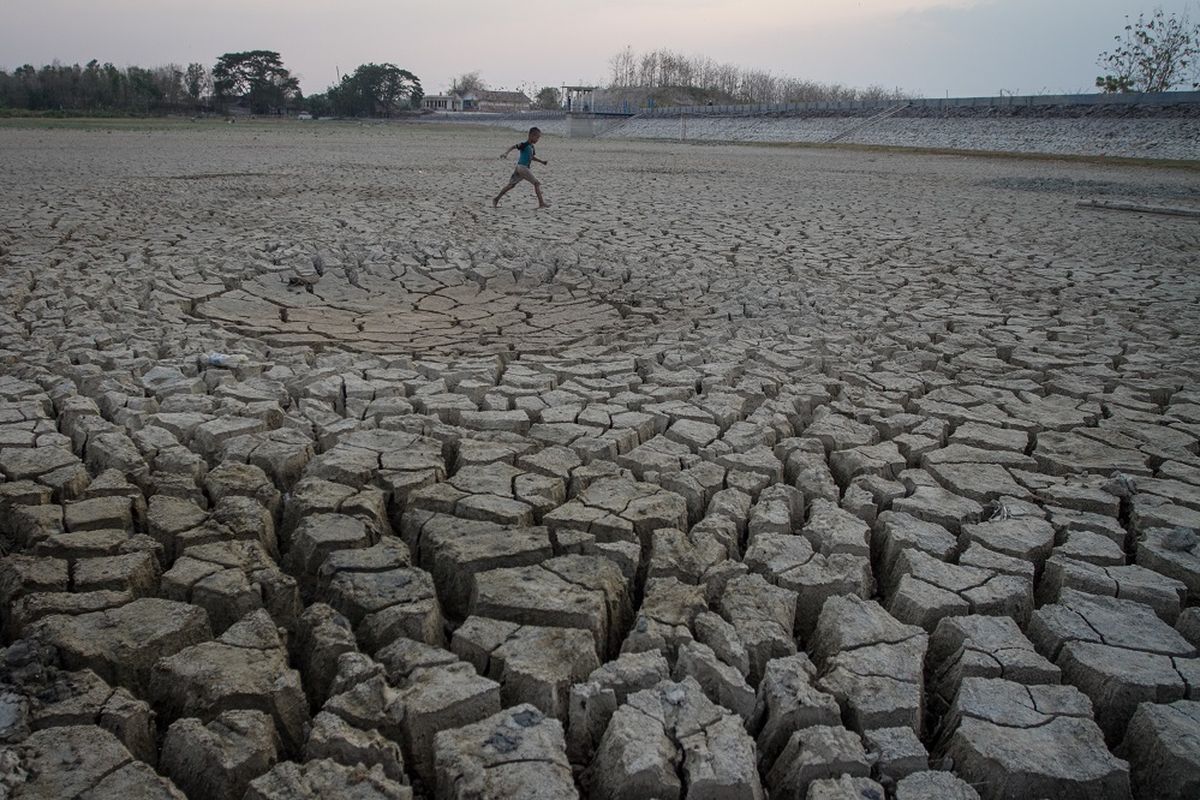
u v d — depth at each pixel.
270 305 6.48
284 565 3.00
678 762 2.04
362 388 4.39
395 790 1.90
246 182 15.16
